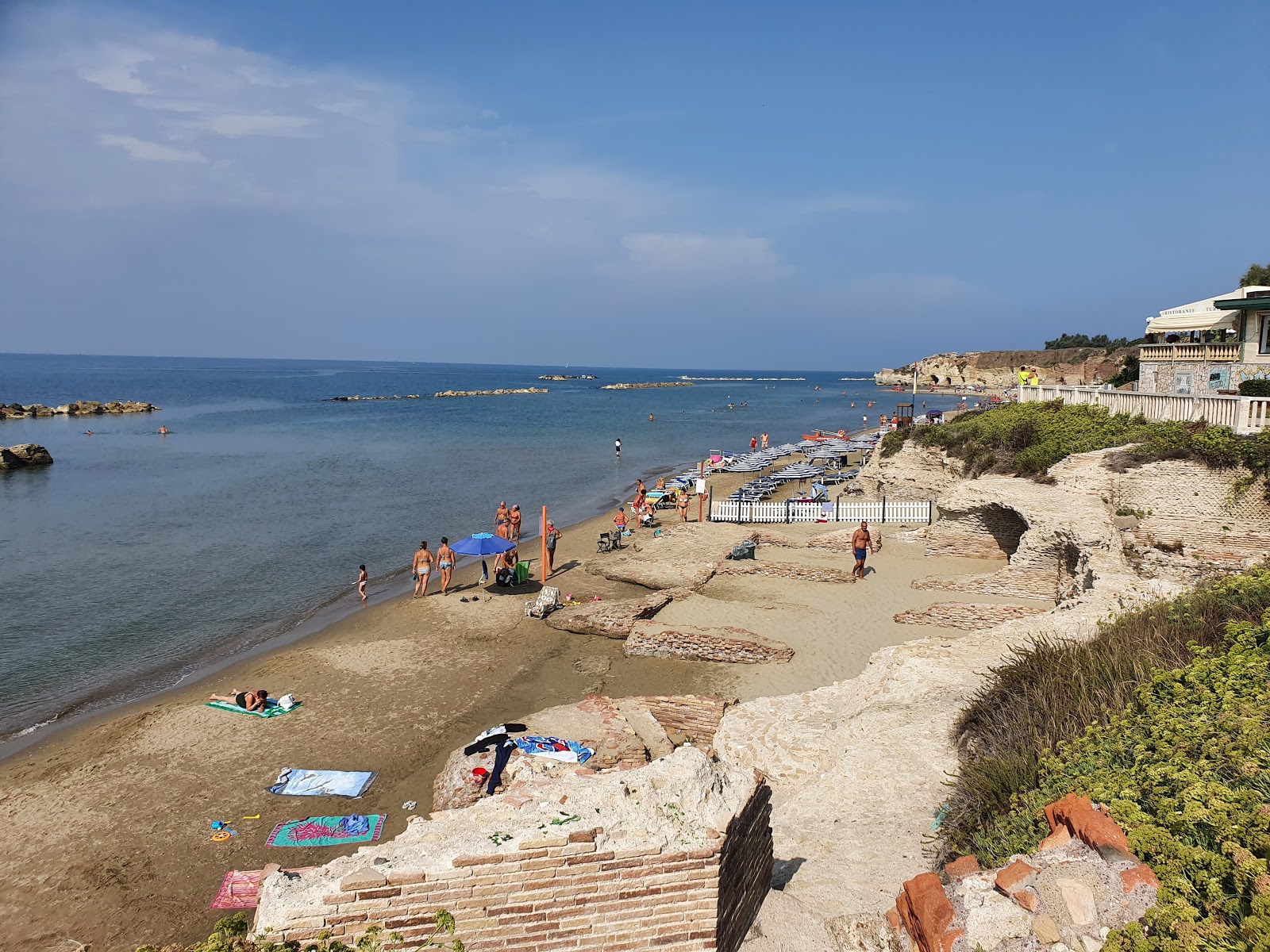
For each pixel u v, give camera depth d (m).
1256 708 6.19
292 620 23.03
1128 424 23.78
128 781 13.66
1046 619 13.75
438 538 33.78
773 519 31.89
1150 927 4.29
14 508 40.00
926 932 5.01
